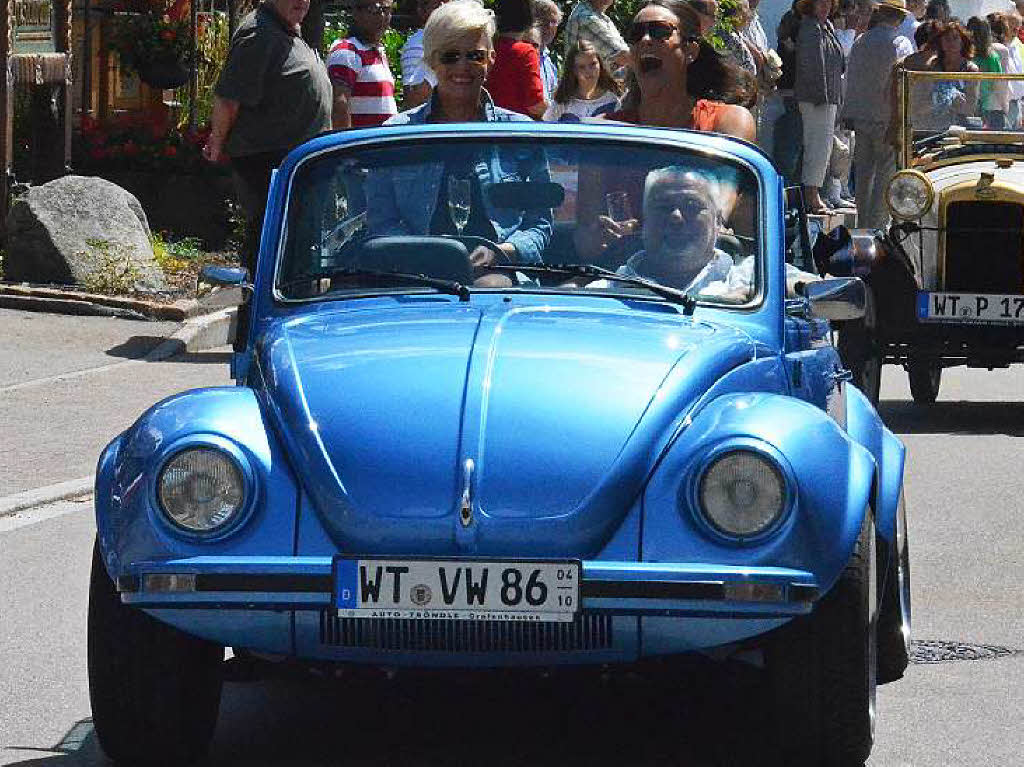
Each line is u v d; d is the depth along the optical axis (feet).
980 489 46.03
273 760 24.70
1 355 59.82
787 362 27.12
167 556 22.58
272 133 59.93
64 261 70.64
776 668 23.11
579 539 22.52
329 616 22.77
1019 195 57.82
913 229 58.29
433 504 22.61
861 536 23.26
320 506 22.80
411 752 25.07
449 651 22.82
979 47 82.58
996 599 34.94
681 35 39.93
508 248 27.94
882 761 25.02
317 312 27.43
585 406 23.49
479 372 24.07
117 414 51.34
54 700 27.66
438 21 37.17
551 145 28.35
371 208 28.32
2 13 74.23
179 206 85.46
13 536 38.22
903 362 58.23
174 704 23.48
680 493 22.77
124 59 92.17
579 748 25.22
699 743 25.43
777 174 28.58
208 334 66.03
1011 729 26.61
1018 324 57.16
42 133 80.02
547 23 69.56
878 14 93.61
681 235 27.78
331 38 94.53
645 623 22.52
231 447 22.97
